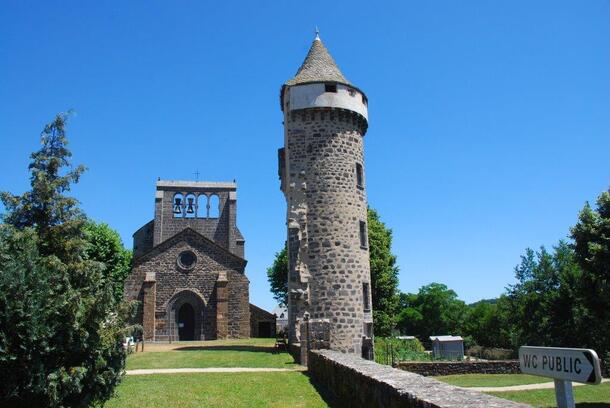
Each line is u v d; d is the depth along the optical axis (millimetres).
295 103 28141
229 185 61094
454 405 6258
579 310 32562
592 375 4332
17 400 9352
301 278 26094
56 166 11695
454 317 87125
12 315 8977
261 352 26562
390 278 46656
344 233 26812
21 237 10125
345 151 27953
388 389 8352
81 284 10672
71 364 10023
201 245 43406
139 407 12508
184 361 22766
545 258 48938
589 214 22312
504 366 30328
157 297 42031
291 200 27266
